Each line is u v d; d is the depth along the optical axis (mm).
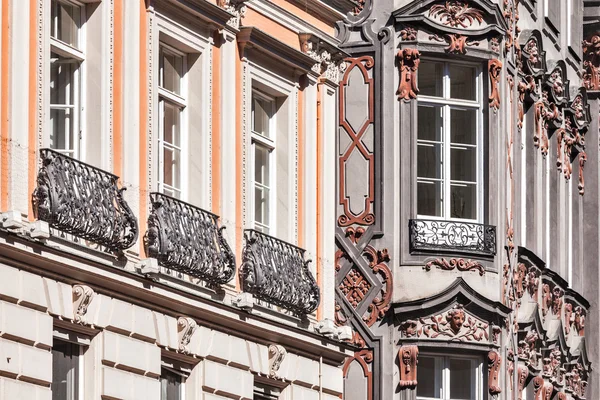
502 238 49656
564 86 59031
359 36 49531
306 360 42281
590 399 61656
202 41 39594
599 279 62031
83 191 35094
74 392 35500
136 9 37500
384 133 49000
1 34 33969
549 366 56781
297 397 41844
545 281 56594
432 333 48406
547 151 57969
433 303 48312
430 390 48688
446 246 48719
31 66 34594
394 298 48438
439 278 48531
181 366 38344
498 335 49219
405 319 48312
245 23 41094
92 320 35406
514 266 52031
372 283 48656
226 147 40125
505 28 50438
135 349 36594
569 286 60562
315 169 43219
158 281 37156
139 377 36719
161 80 38938
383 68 49188
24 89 34344
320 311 43000
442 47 49250
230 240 39938
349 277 48875
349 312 48719
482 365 48938
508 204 51156
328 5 44219
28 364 33812
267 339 40812
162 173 38594
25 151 34188
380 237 48719
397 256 48594
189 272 38094
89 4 36750
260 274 40250
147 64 37750
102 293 35719
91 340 35656
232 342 39594
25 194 34031
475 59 49625
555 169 58875
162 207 37531
